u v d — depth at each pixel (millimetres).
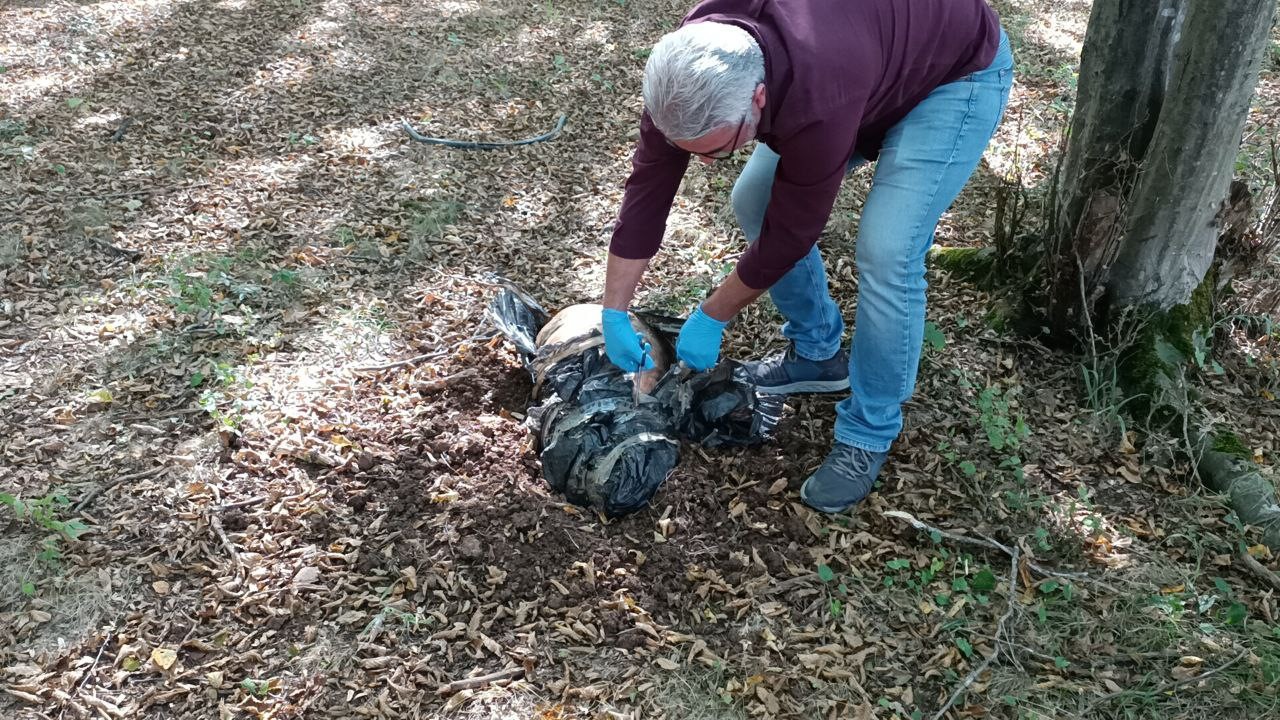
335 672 2330
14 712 2197
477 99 5539
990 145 5012
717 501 2834
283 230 4168
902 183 2408
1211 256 3250
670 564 2646
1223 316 3441
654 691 2314
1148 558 2664
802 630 2473
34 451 2914
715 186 4660
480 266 4016
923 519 2785
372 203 4422
